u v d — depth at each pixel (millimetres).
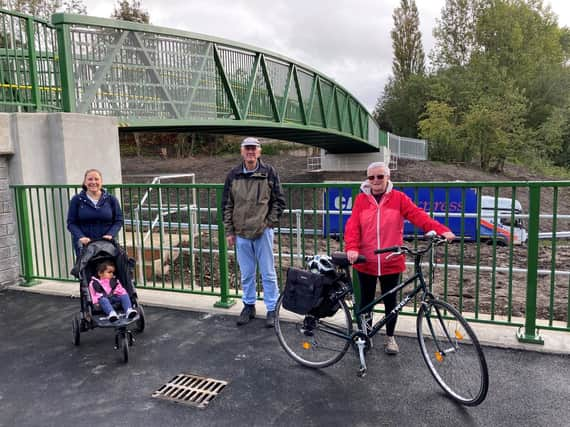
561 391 3438
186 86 12156
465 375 3260
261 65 16094
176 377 3826
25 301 5973
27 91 7391
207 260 9664
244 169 4797
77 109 8992
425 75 56375
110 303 4250
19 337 4777
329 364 3869
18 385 3746
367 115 30906
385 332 4559
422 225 3715
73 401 3484
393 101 57875
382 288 4012
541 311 7016
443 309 3398
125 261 4492
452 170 35812
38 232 6938
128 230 10016
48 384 3752
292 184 5000
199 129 14867
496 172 39312
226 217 4863
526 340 4184
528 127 46312
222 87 13805
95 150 7578
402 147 39625
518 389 3475
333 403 3363
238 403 3398
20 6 25656
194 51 12430
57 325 5102
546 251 13461
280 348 4352
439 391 3482
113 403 3439
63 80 8445
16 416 3295
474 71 46125
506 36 48719
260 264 4852
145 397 3520
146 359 4176
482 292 8227
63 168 7023
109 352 4352
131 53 10359
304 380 3721
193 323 5051
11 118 6609
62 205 6355
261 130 18094
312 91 20516
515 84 46188
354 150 34125
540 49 49125
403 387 3557
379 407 3291
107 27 9578
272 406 3348
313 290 3770
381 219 3822
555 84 46500
